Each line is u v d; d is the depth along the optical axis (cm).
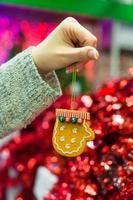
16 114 59
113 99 76
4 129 60
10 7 180
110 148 67
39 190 99
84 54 54
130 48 218
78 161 69
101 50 210
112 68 211
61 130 57
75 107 82
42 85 57
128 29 217
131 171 62
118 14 204
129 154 64
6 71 59
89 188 67
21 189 117
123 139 67
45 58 57
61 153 56
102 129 69
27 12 183
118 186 64
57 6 185
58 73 103
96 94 85
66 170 76
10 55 174
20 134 117
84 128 56
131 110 71
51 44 57
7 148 113
